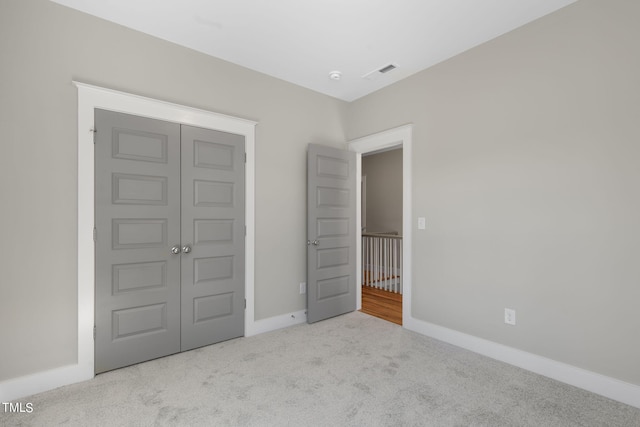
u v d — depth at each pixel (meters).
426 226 3.08
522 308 2.41
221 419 1.78
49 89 2.11
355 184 3.88
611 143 2.01
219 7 2.20
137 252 2.45
